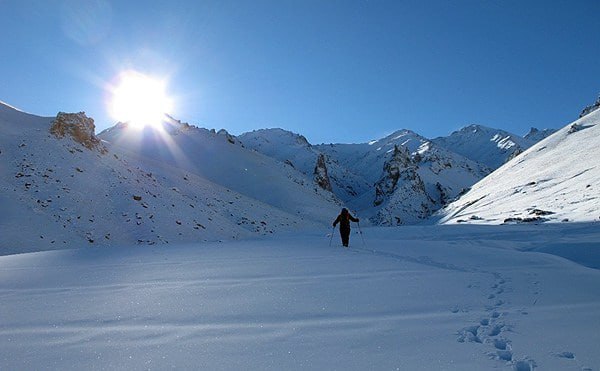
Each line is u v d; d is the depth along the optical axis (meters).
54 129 42.25
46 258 12.11
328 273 8.65
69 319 5.36
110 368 3.72
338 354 4.00
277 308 5.81
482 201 63.94
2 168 33.16
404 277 8.17
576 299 6.18
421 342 4.34
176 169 64.94
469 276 8.24
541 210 33.59
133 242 30.52
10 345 4.37
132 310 5.78
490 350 4.09
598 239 14.29
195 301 6.27
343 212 15.62
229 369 3.66
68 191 33.44
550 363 3.74
